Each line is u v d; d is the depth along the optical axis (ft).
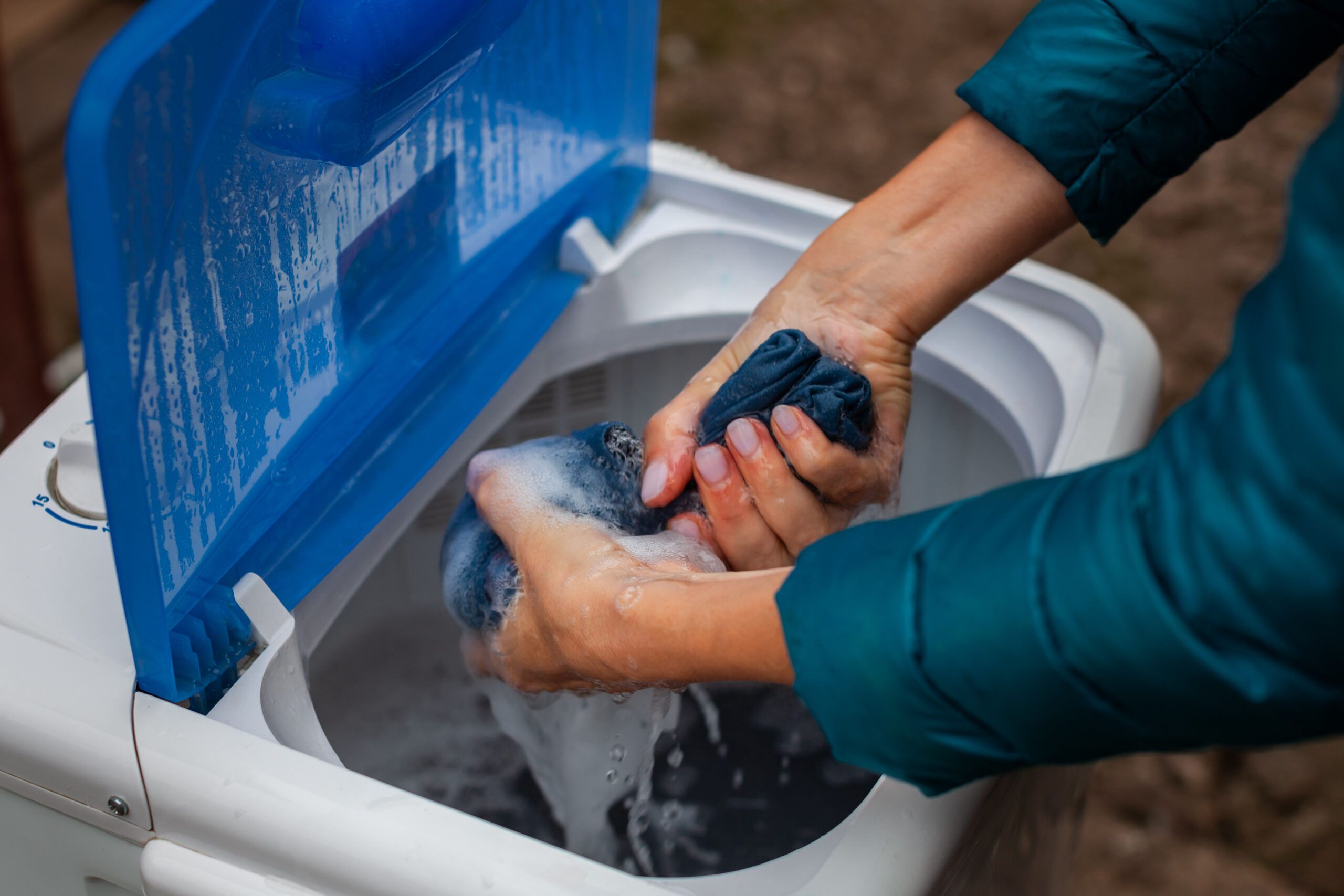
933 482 3.45
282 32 1.97
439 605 3.16
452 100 2.56
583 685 2.26
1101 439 2.69
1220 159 8.15
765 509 2.29
